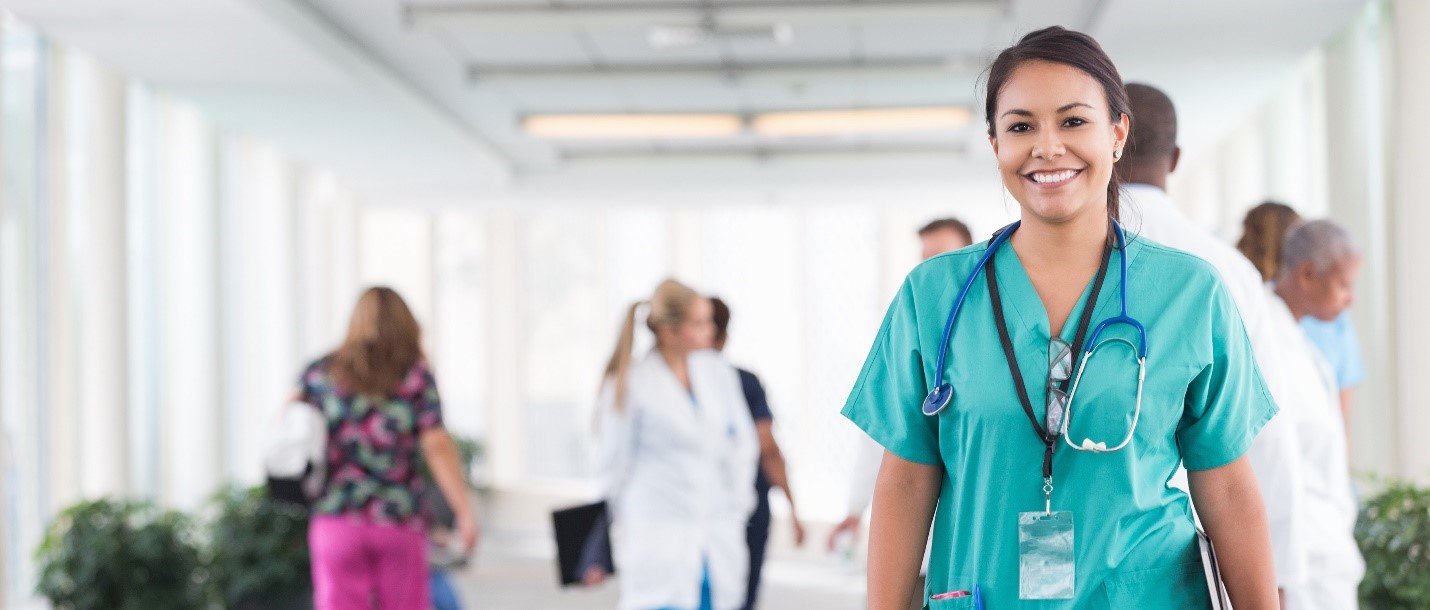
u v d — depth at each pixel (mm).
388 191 13812
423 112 10180
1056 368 1783
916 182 13133
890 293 14516
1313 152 8375
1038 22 8008
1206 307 1813
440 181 13367
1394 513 4066
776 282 14852
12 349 7332
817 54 9203
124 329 8258
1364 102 7207
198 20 7121
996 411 1802
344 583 4762
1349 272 3438
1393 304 6613
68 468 7586
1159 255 1835
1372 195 7176
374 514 4750
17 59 7539
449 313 16125
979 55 9125
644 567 4996
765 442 5570
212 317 9742
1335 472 2797
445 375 16094
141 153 8961
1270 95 9156
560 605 9258
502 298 15688
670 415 5035
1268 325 2385
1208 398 1841
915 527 1949
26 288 7441
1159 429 1800
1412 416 6055
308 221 12336
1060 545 1790
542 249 15727
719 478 5121
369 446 4762
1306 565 2422
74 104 8125
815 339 14695
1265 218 3752
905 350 1907
